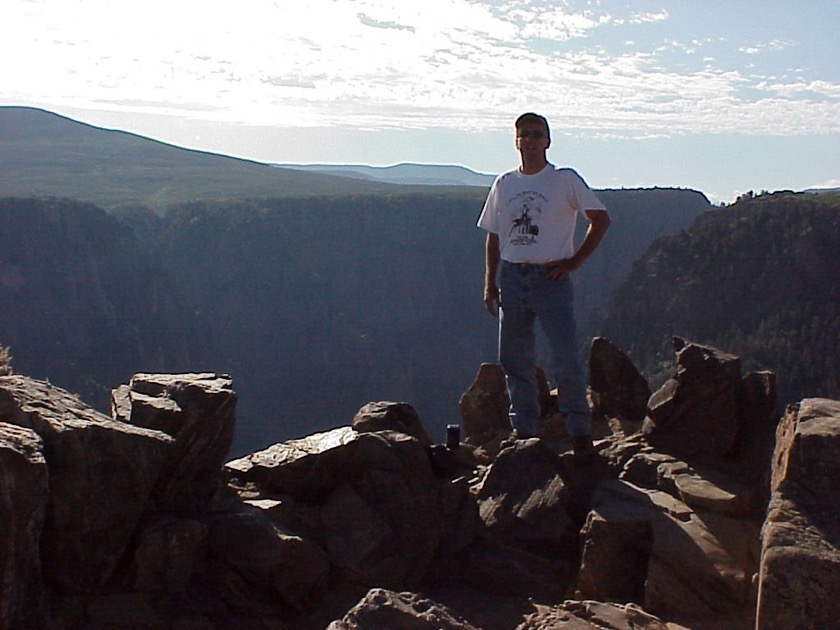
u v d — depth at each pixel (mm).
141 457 4816
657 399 7230
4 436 4285
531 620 4617
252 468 6047
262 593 5125
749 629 4852
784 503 4309
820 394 33031
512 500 6363
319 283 106750
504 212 6922
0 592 3994
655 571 5230
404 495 5910
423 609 4023
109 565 4703
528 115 6734
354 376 102250
